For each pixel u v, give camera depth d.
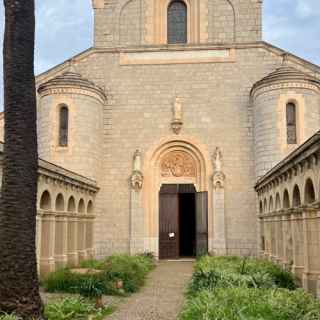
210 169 28.84
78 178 24.02
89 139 27.98
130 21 31.50
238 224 28.12
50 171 19.25
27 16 10.08
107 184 29.27
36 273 9.60
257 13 30.66
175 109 29.33
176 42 31.98
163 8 32.09
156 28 31.75
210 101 29.45
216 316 9.64
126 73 30.19
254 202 28.22
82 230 25.59
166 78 29.91
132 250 28.34
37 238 18.48
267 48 29.47
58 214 21.00
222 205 28.25
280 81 26.86
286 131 26.75
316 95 27.47
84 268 19.52
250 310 9.86
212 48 29.84
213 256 25.30
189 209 36.50
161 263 27.03
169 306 13.38
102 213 28.97
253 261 20.52
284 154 26.45
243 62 29.56
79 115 27.86
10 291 9.16
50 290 15.14
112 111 29.92
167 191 29.36
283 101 26.88
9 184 9.59
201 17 31.09
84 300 13.27
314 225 14.41
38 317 9.32
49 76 30.56
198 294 12.48
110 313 12.31
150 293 15.90
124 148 29.50
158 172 29.55
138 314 12.19
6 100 9.87
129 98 29.95
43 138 28.06
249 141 28.83
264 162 26.89
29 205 9.64
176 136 29.28
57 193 20.75
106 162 29.48
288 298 10.70
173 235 28.95
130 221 28.73
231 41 30.59
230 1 30.95
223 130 29.12
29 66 10.00
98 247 28.62
